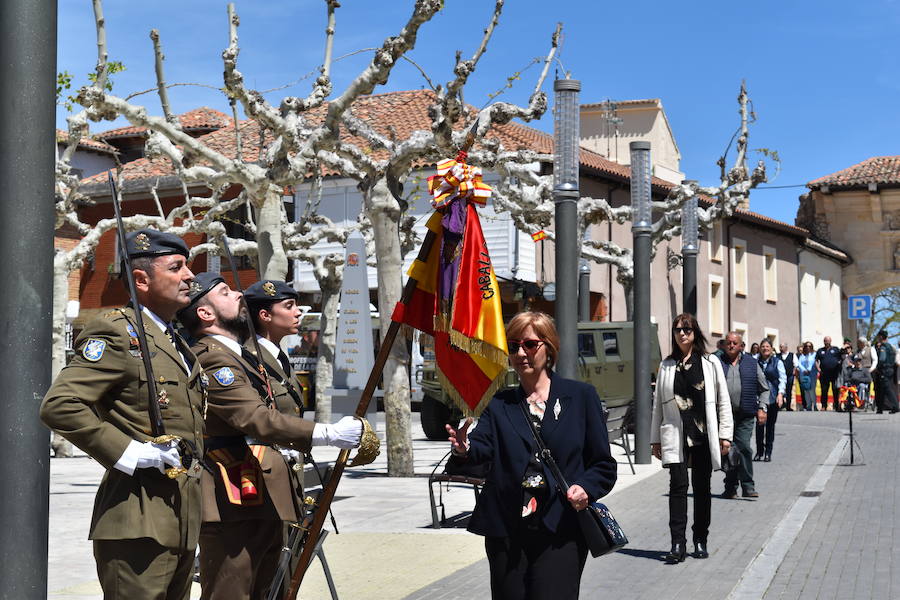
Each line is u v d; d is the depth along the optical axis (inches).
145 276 176.1
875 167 2310.5
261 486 211.3
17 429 167.8
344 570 345.4
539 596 191.5
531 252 1353.3
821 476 617.9
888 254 2261.3
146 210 1561.3
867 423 1099.9
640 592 316.5
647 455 688.4
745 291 1904.5
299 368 1128.8
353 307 715.4
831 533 421.7
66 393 160.9
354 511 486.3
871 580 331.9
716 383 372.2
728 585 326.0
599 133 1839.3
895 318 2704.2
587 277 1186.0
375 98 1542.8
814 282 2183.8
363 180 652.1
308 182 1462.8
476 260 211.6
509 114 618.8
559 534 193.5
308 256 1021.2
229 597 211.5
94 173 1707.7
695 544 372.5
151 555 166.4
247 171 620.7
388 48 581.6
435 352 212.7
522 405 200.7
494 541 196.9
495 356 205.3
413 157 627.5
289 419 202.7
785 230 2006.6
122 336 167.5
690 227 1032.2
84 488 586.6
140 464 162.6
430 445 853.2
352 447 203.2
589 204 965.8
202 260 1482.5
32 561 167.9
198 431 175.9
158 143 645.9
